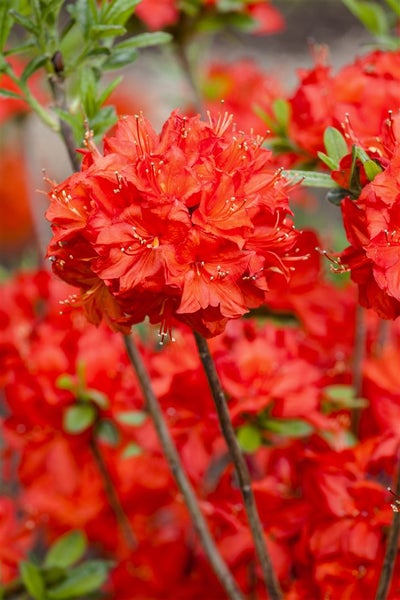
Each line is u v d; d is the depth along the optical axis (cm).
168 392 109
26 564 112
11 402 114
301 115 107
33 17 103
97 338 114
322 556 105
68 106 106
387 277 88
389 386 112
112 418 113
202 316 90
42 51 102
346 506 104
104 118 103
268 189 91
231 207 89
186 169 88
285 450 112
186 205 89
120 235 88
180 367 109
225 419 96
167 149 91
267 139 110
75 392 112
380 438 106
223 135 95
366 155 91
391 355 114
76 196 91
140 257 88
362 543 104
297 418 108
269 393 107
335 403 113
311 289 113
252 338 115
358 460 106
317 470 106
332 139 97
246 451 106
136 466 120
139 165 89
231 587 107
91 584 114
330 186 94
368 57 112
